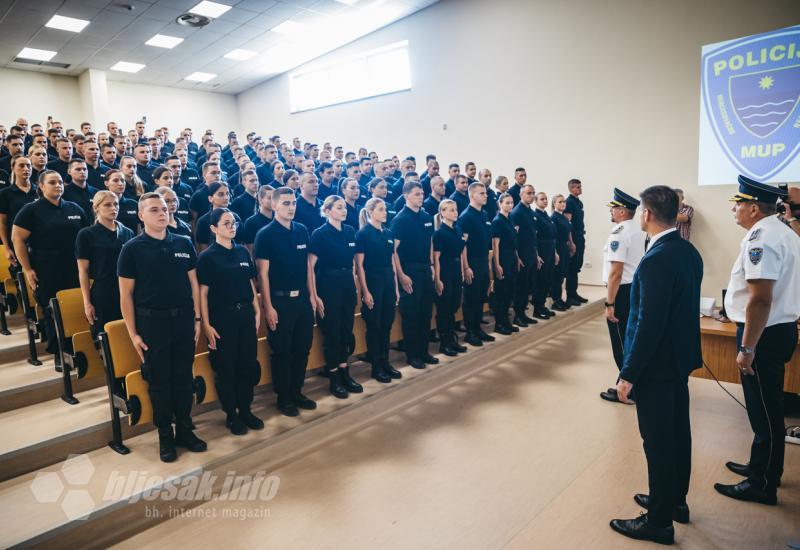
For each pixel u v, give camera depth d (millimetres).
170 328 2475
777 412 2162
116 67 10055
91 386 3109
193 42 9047
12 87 9789
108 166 4984
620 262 3203
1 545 1874
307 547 2018
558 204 5461
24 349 3355
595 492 2332
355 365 3971
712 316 3387
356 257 3502
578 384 3707
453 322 4160
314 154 6926
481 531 2080
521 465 2592
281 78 11500
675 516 2098
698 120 6023
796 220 3004
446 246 4027
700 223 6105
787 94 5395
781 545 1932
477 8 7930
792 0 5301
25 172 3582
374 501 2318
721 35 5770
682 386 1990
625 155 6668
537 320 5129
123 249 2420
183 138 7734
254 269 2879
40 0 6906
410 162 5609
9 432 2527
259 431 2789
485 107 8031
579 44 6930
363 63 9680
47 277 3168
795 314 2141
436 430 3033
